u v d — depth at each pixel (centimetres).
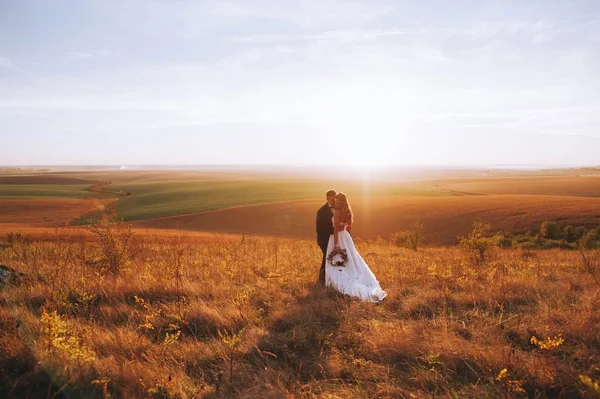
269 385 386
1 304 606
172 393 375
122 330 518
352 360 451
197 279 800
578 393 378
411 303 633
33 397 375
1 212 7119
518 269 970
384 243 2855
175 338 485
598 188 11562
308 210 6212
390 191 10500
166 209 7638
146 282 735
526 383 400
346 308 602
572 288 733
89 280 738
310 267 950
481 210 5262
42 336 459
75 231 1895
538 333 502
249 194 9938
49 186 14638
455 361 442
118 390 390
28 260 998
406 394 385
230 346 430
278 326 552
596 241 3578
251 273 850
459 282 751
